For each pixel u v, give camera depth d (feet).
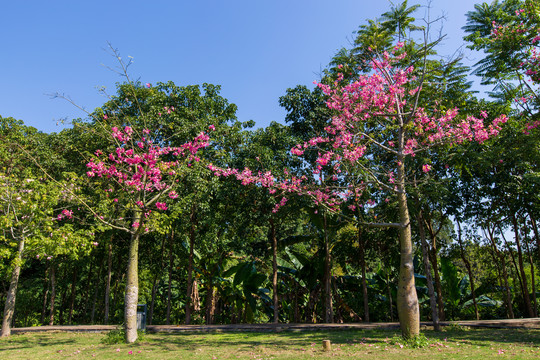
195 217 71.92
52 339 46.55
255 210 66.59
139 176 38.96
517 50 44.88
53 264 76.38
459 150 47.62
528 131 47.03
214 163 63.98
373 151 49.52
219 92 73.77
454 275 73.41
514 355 25.66
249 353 30.76
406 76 40.70
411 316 33.22
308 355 28.40
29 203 51.11
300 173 61.72
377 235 66.74
